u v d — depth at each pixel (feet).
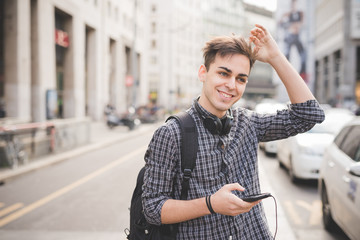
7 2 49.39
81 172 27.22
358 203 9.84
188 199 4.33
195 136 4.36
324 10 196.24
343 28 157.58
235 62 4.33
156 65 191.31
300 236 13.41
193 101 4.75
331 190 12.93
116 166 29.91
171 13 188.85
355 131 13.07
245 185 4.67
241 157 4.77
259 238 4.80
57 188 21.90
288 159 24.54
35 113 56.29
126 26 115.34
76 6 71.46
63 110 71.26
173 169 4.37
